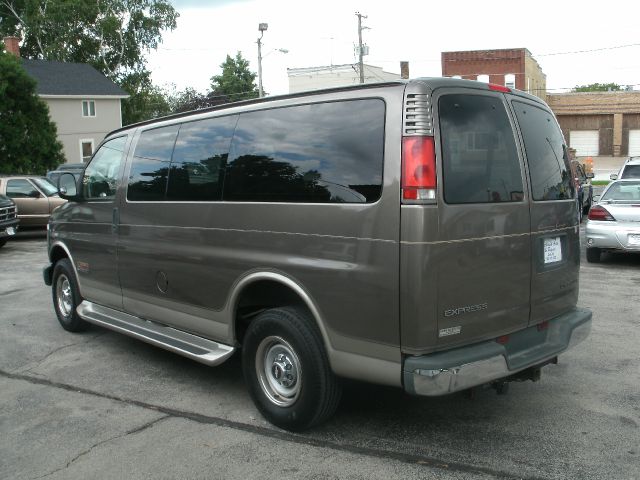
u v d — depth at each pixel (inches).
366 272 140.1
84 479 139.6
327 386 153.6
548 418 169.6
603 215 416.2
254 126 171.9
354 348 144.7
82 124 1622.8
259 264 164.2
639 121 2054.6
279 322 158.4
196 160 189.5
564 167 177.8
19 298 343.9
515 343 157.5
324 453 149.9
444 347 137.7
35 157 1185.4
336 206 146.6
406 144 135.2
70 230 255.3
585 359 219.8
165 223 198.2
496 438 157.2
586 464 142.9
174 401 186.2
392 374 138.7
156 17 1897.1
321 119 154.6
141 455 150.6
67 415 176.1
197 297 187.9
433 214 132.9
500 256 147.4
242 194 171.9
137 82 1929.1
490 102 151.6
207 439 159.0
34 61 1657.2
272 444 155.5
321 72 2139.5
